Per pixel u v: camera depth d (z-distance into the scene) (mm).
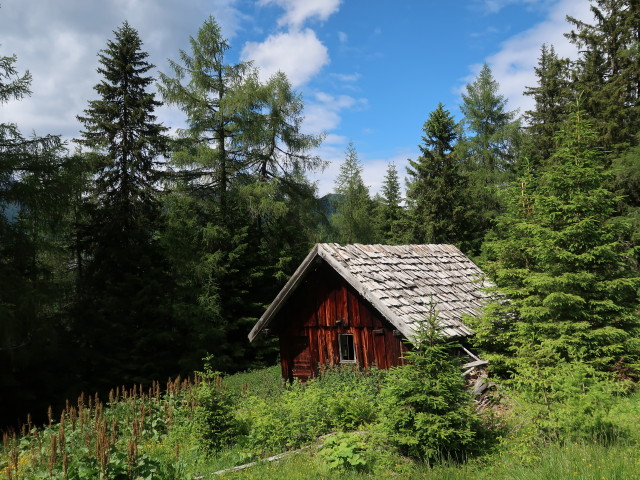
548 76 31344
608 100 22391
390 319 11258
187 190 26062
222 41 25703
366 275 12453
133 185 24062
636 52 23047
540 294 10789
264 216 26562
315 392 10164
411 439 7195
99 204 23984
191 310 21859
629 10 24156
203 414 8945
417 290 12922
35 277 18531
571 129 11062
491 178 33250
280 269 25812
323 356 13484
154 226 24797
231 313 24531
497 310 11367
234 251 24266
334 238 31297
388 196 52656
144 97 25281
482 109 36094
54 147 18125
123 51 25109
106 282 22297
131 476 6496
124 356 20984
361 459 7254
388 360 12133
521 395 8031
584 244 10273
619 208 19578
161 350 22531
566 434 6977
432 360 7531
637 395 8953
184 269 22516
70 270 24766
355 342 12836
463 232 30281
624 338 9797
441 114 31047
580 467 5652
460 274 15383
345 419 9172
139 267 22688
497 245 11734
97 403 9828
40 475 6457
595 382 7645
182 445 9070
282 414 9375
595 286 10094
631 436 6754
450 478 6473
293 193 28172
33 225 18578
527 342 10227
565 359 9617
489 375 11016
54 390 18797
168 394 11797
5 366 17219
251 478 7066
